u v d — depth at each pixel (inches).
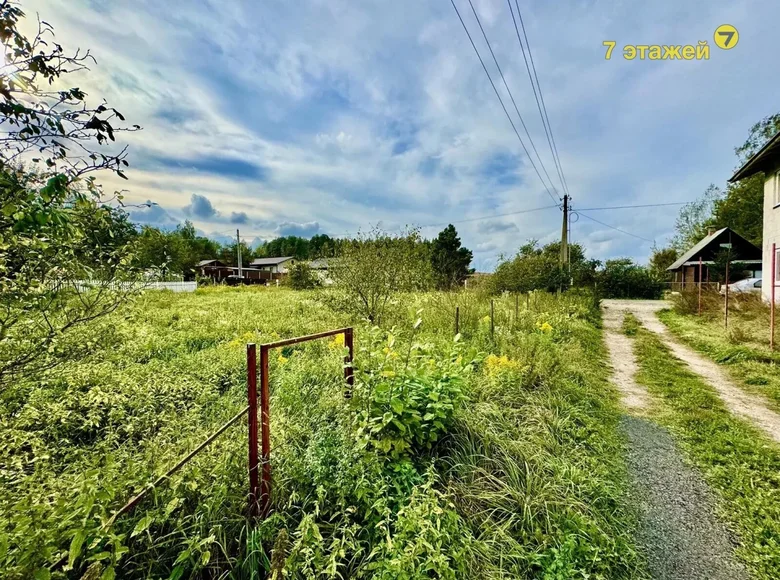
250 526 68.1
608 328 392.5
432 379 110.8
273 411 103.3
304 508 72.4
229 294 697.0
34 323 83.0
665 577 75.2
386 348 114.1
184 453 78.2
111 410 108.2
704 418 153.3
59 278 77.7
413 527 62.8
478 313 316.8
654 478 110.5
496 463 98.5
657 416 158.4
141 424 105.2
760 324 309.3
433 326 280.1
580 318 403.9
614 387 197.5
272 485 74.1
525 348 208.8
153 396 123.6
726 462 119.1
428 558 59.0
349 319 294.4
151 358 179.8
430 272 445.4
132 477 66.9
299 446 87.0
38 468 75.8
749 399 179.9
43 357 87.7
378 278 304.7
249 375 71.5
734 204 991.0
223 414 113.0
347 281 307.3
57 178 52.4
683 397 180.4
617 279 845.8
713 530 88.7
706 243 801.6
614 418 153.9
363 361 116.6
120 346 178.1
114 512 53.4
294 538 64.6
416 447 98.6
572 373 197.8
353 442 87.6
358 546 65.8
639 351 283.0
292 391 120.6
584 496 95.3
